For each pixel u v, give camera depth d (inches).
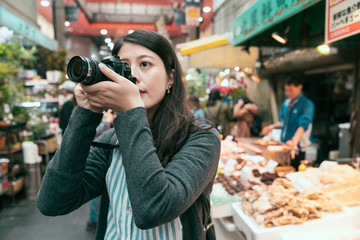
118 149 32.9
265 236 52.9
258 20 90.8
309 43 116.2
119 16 729.6
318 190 63.1
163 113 31.7
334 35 62.6
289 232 53.9
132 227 29.6
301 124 107.8
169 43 32.3
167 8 734.5
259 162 82.4
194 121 32.2
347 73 163.0
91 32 771.4
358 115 135.5
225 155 98.5
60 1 452.1
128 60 30.4
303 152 105.7
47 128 202.8
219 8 343.0
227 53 163.3
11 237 110.7
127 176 24.5
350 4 56.7
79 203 32.2
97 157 35.3
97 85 23.9
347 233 54.7
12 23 210.5
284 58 172.6
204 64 163.6
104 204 34.8
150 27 753.0
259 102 244.4
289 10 71.1
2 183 135.6
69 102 159.9
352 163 81.3
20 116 160.1
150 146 24.8
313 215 56.3
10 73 161.0
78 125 27.9
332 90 191.9
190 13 342.3
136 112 25.0
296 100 115.1
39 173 159.5
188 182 25.7
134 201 23.8
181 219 30.2
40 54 301.1
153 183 23.5
